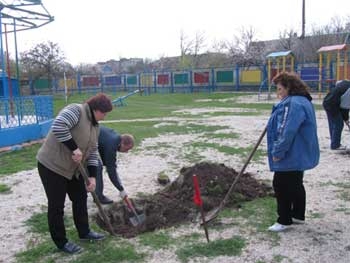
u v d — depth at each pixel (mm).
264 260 4059
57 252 4355
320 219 5062
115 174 5203
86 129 4109
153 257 4188
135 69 60438
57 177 4113
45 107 12625
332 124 9195
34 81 42469
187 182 5891
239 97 29875
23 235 4953
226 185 5875
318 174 7180
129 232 5039
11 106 11422
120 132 13250
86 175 4133
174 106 25234
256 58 42750
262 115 17516
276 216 5180
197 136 12125
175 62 58594
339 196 5941
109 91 45500
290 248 4301
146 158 9188
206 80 37938
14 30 18422
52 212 4199
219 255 4191
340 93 8977
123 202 5691
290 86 4477
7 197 6504
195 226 4965
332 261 4012
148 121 16703
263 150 9617
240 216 5211
